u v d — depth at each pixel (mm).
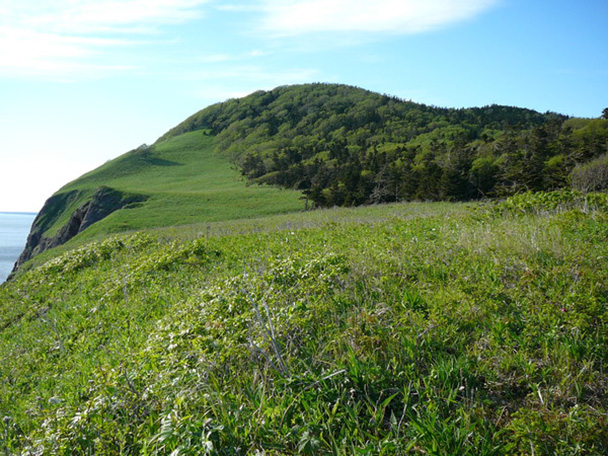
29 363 8039
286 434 3410
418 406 3670
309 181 110062
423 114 199625
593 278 5445
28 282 15750
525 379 3906
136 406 4227
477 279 6184
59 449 3883
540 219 10117
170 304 8688
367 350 4480
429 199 59562
